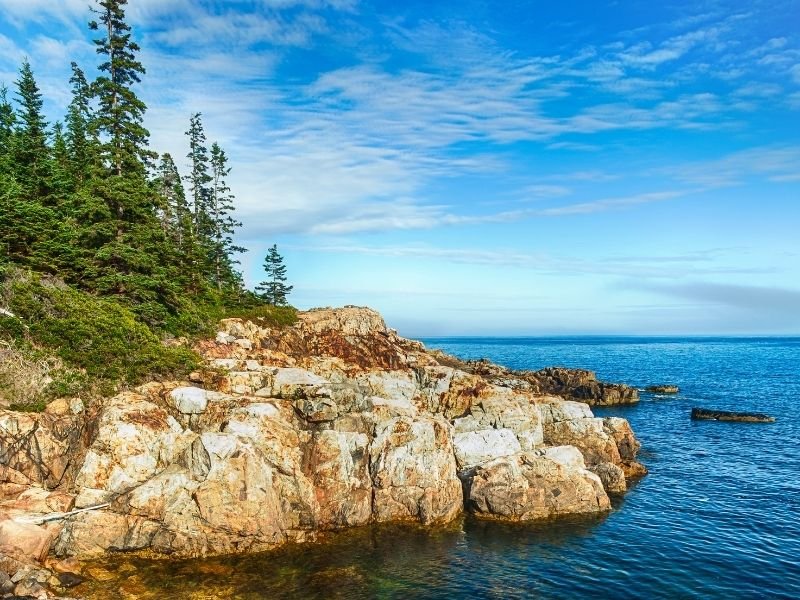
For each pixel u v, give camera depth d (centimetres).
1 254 3597
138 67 4253
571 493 3497
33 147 4316
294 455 3159
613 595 2455
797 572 2706
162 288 4488
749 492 3969
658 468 4634
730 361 18275
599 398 8506
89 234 3975
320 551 2806
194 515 2673
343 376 4588
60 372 3152
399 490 3275
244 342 4969
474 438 3859
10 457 2705
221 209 7025
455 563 2733
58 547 2453
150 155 4412
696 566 2761
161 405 3225
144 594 2247
